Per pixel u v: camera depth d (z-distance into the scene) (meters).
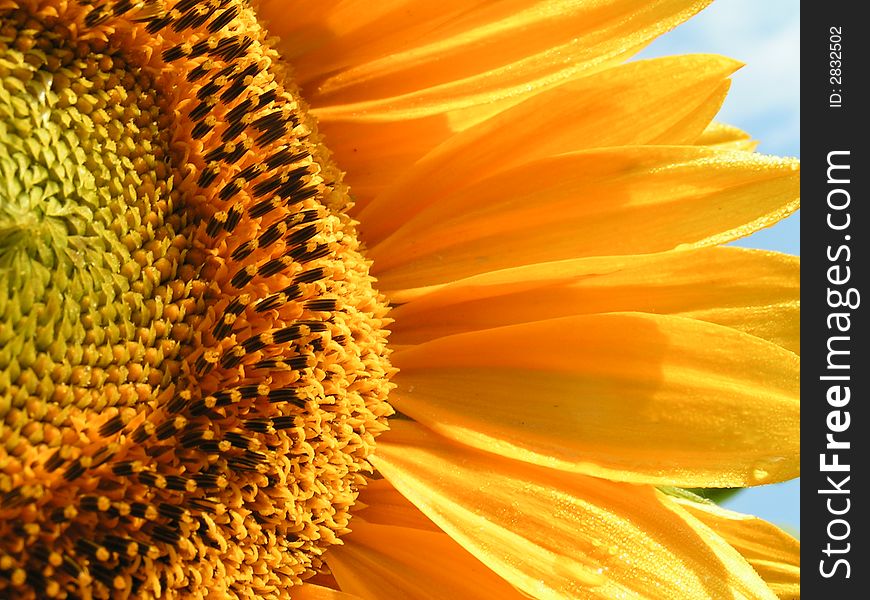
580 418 0.31
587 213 0.32
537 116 0.33
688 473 0.31
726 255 0.32
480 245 0.33
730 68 0.33
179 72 0.31
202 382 0.30
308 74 0.34
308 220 0.31
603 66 0.33
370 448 0.31
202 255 0.30
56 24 0.29
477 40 0.33
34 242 0.28
